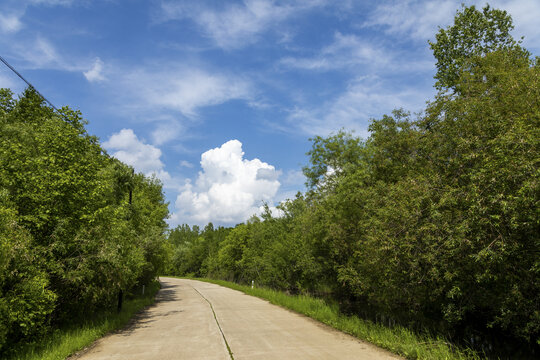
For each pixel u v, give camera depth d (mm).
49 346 8594
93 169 12844
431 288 9586
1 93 18812
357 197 14375
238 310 17094
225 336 10133
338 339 9516
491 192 6844
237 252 49844
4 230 8172
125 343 9453
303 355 7574
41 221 10359
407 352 7387
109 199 16719
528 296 7473
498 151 6754
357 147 24500
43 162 11133
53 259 10586
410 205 9320
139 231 22141
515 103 7812
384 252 9727
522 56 12641
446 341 8562
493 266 7539
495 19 18906
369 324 10852
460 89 11000
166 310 18219
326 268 18250
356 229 14133
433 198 8930
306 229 18672
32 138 12219
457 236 7500
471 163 8672
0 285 7992
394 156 14180
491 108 7953
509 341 9609
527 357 8312
